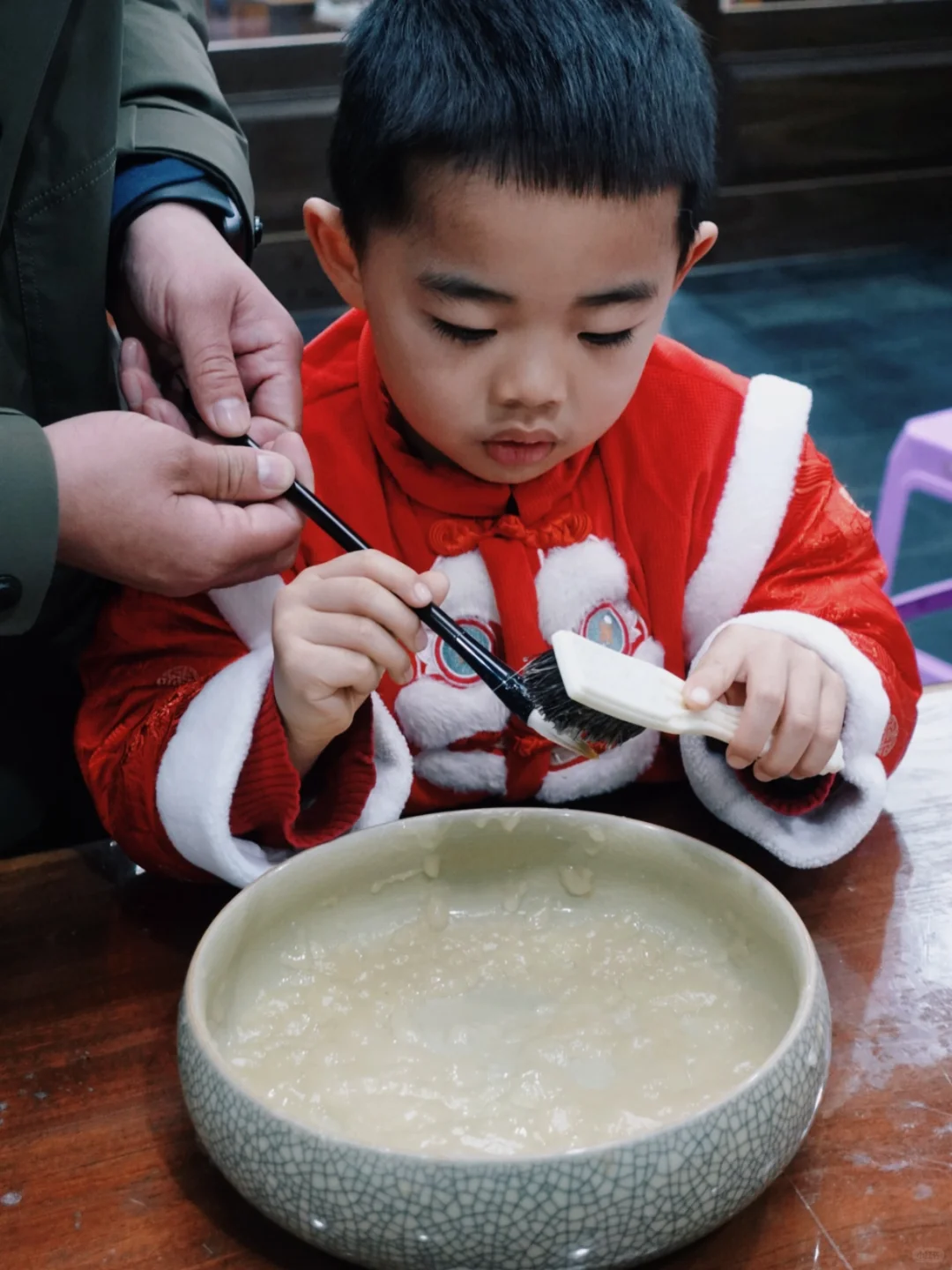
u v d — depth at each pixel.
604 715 0.74
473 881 0.81
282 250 3.50
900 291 3.92
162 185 0.96
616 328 0.80
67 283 0.93
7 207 0.90
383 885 0.79
